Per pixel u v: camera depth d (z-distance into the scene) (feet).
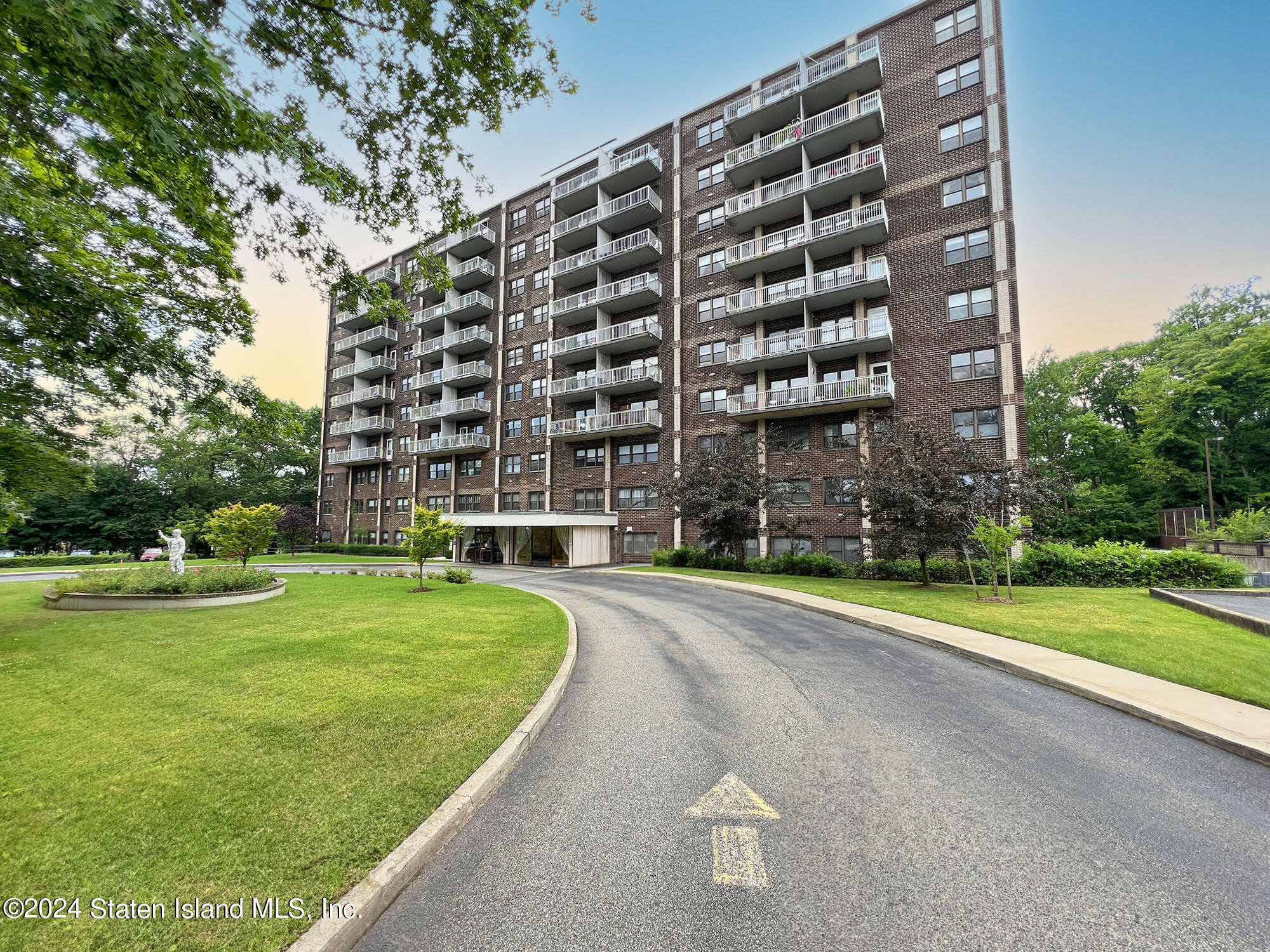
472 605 41.70
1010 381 64.44
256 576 48.91
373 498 147.74
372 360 146.92
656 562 83.82
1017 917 8.96
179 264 24.58
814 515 76.48
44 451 31.37
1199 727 16.97
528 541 100.99
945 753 15.67
